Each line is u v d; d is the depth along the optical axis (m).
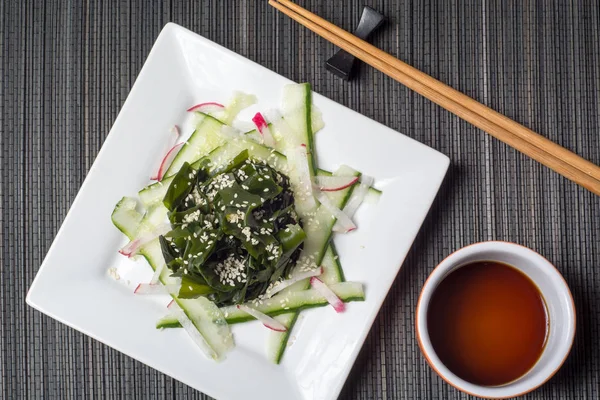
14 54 0.81
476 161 0.80
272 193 0.75
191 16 0.81
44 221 0.81
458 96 0.77
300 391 0.77
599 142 0.80
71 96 0.81
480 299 0.75
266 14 0.81
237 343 0.78
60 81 0.81
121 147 0.78
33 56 0.82
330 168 0.78
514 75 0.80
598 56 0.80
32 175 0.81
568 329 0.71
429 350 0.71
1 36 0.81
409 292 0.79
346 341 0.77
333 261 0.77
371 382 0.79
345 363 0.76
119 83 0.81
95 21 0.81
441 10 0.81
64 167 0.81
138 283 0.79
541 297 0.75
